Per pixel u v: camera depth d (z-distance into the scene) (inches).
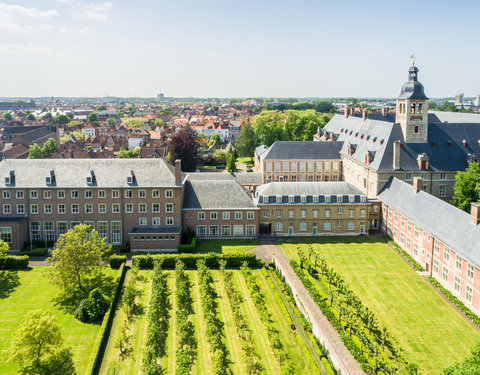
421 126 4854.8
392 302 3073.3
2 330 2738.7
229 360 2444.6
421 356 2460.6
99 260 3378.4
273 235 4480.8
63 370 2383.1
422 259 3673.7
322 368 2412.6
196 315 2915.8
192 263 3695.9
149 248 4074.8
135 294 3110.2
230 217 4355.3
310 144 6250.0
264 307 2906.0
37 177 4190.5
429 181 4749.0
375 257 3897.6
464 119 6254.9
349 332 2586.1
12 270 3636.8
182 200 4345.5
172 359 2453.2
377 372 2246.6
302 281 3275.1
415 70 4859.7
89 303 2888.8
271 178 6176.2
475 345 2028.8
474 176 4274.1
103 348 2573.8
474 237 3051.2
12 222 4028.1
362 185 5275.6
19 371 2369.6
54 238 4232.3
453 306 3029.0
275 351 2463.1
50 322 2379.4
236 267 3725.4
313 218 4473.4
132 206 4215.1
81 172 4237.2
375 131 5374.0
